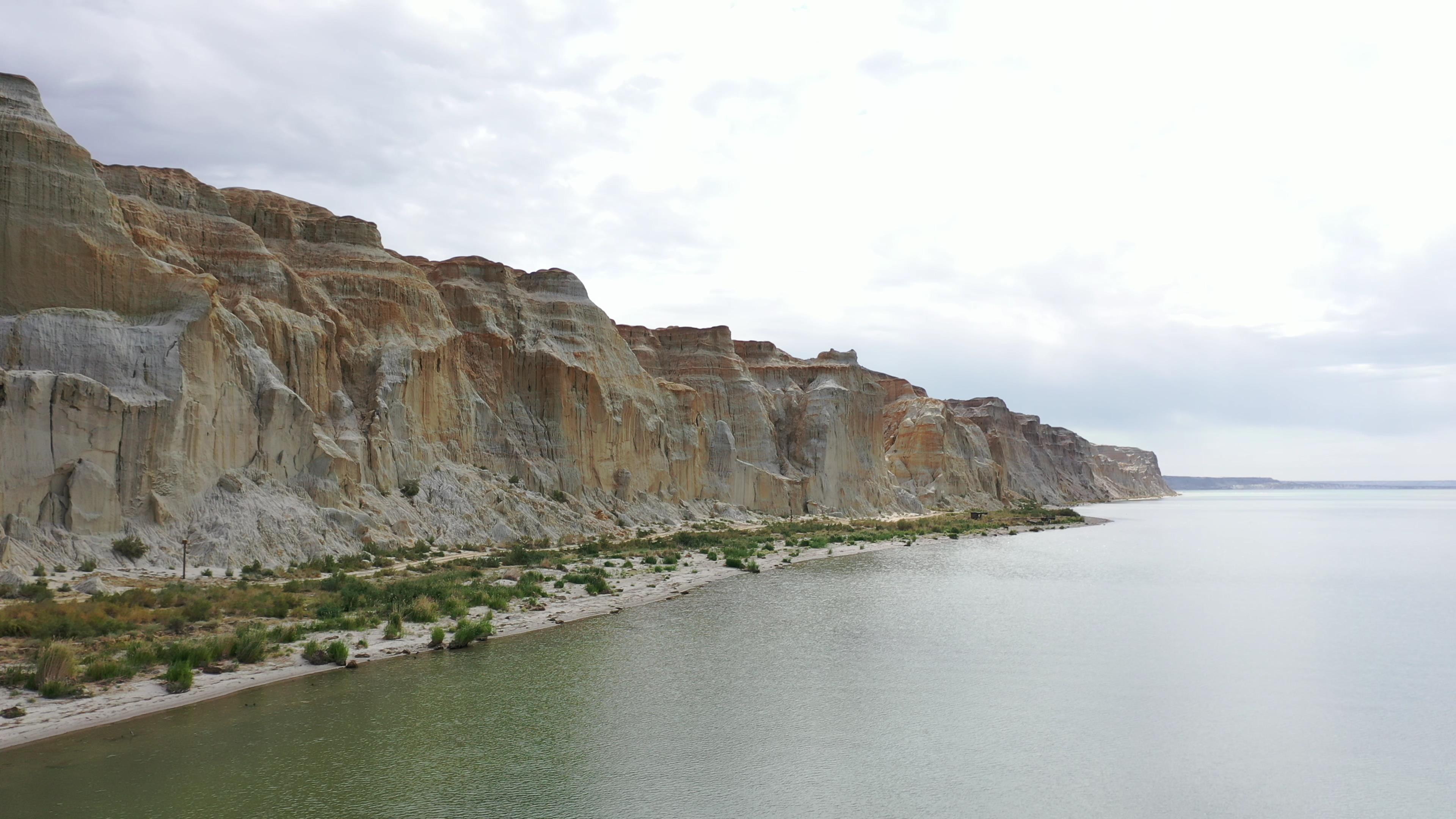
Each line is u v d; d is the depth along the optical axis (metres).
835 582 55.41
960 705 27.61
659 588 49.00
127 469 43.34
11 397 39.75
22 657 26.38
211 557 43.44
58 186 45.91
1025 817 19.55
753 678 30.23
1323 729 25.88
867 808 19.80
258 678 27.22
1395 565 74.31
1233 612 46.06
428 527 59.91
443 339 71.62
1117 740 24.67
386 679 28.16
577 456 83.00
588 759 22.11
